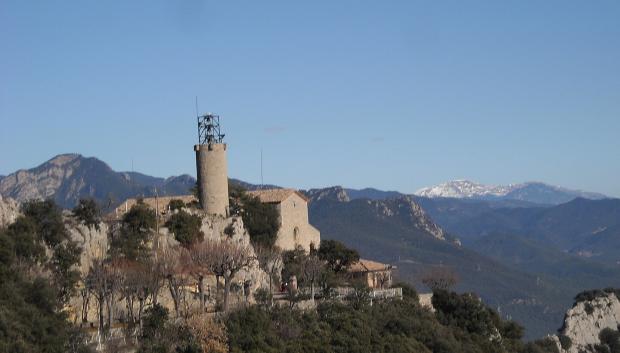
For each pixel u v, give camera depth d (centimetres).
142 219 14250
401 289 16050
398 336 13188
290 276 15000
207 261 13075
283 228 17025
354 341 12231
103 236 13625
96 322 12175
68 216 13650
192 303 13238
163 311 11631
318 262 15325
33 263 11919
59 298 11575
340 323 12788
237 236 15450
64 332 10194
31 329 9769
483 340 15338
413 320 13938
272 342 11569
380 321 13600
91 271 12562
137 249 13500
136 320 12188
